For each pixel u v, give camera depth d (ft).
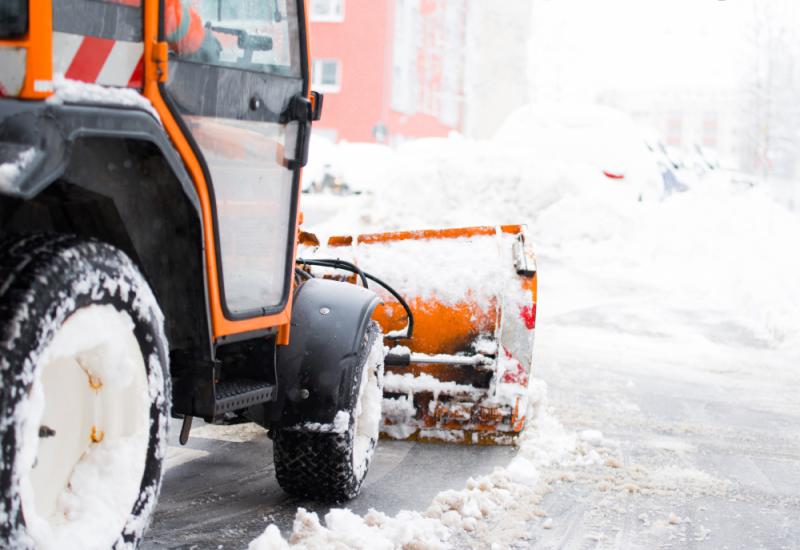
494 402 18.72
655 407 23.40
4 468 7.91
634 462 18.44
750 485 17.33
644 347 31.37
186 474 16.67
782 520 15.43
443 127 160.76
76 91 8.71
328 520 13.52
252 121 12.08
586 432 19.75
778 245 49.39
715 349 31.63
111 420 9.49
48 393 8.91
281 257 13.10
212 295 11.01
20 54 8.24
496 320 18.75
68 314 8.54
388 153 94.48
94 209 10.01
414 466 17.56
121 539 9.38
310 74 13.30
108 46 9.48
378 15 131.03
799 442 20.76
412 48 144.66
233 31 11.58
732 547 14.07
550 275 43.91
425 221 52.60
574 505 15.70
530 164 53.26
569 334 32.81
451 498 14.89
